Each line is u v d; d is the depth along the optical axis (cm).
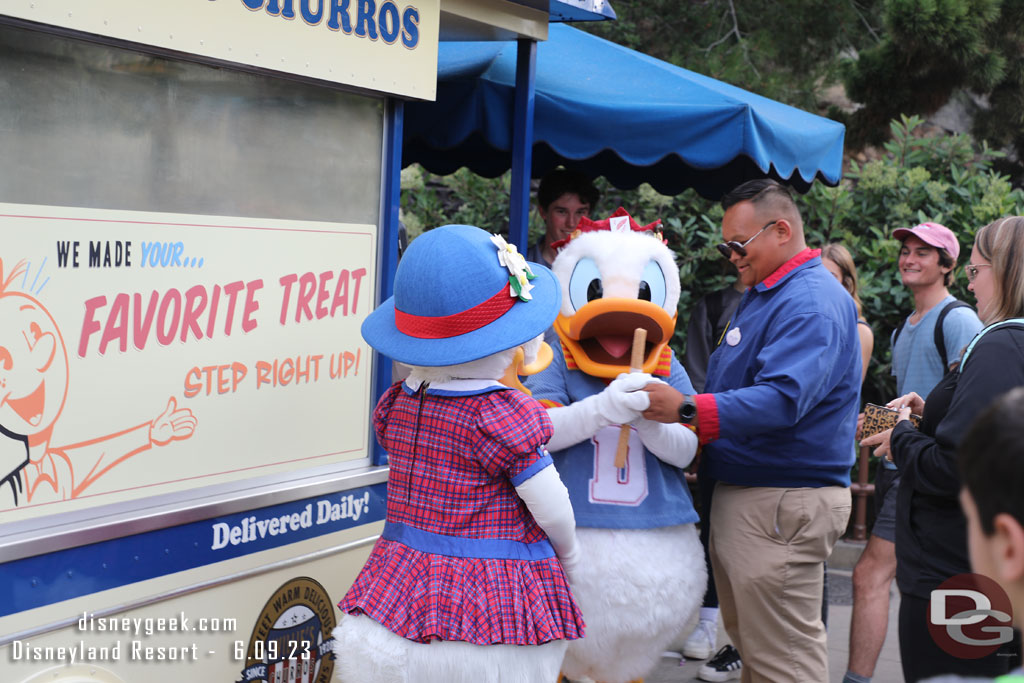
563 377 318
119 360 239
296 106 279
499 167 588
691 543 309
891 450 282
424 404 250
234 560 269
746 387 311
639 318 304
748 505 316
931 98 793
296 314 283
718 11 905
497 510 247
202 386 259
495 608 238
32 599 224
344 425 302
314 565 294
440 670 236
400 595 241
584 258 318
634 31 908
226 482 267
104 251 234
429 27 309
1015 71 788
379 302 310
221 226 260
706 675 431
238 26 250
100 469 237
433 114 470
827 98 1012
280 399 280
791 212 320
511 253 253
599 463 303
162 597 251
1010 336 251
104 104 233
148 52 239
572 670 310
